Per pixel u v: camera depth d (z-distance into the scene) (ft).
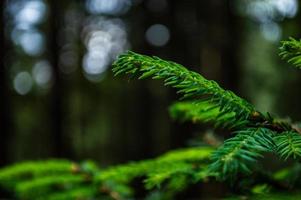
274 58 41.24
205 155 3.91
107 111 63.77
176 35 49.78
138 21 57.62
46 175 5.40
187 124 35.81
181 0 50.52
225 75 33.99
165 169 3.62
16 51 52.31
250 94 41.75
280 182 3.40
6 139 34.47
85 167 5.54
